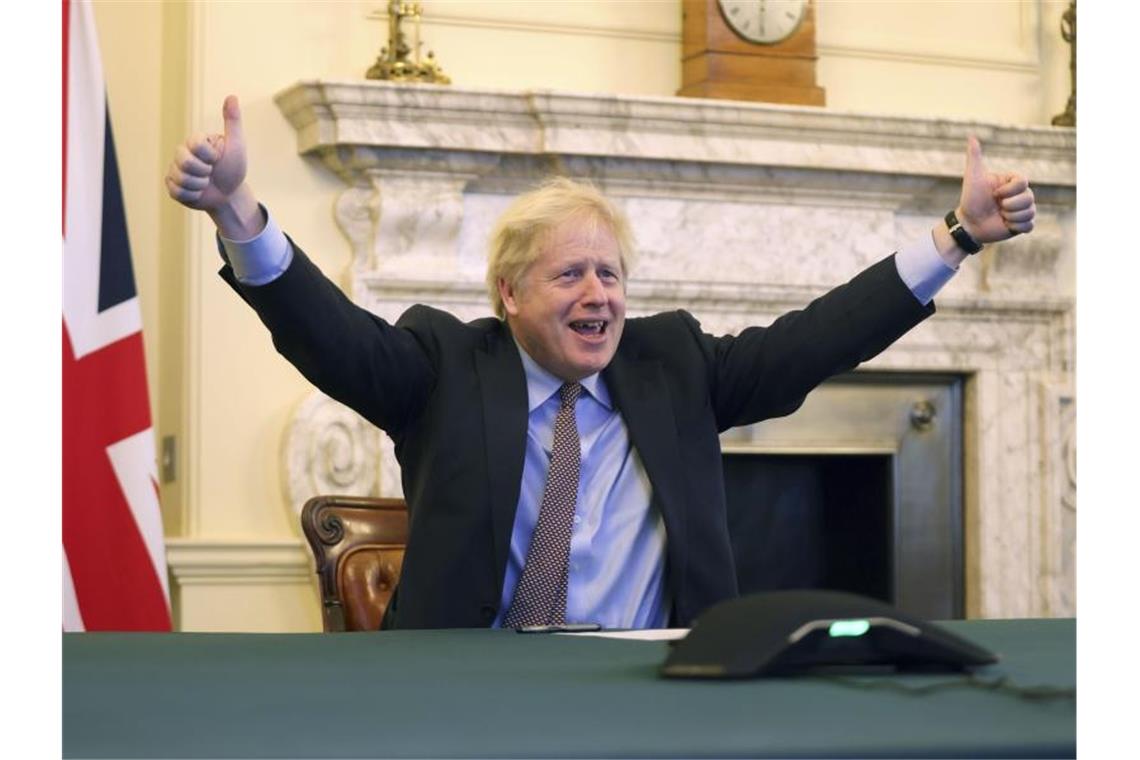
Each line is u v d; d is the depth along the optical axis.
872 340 2.29
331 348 2.12
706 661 1.24
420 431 2.25
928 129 4.54
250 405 4.16
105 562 3.54
